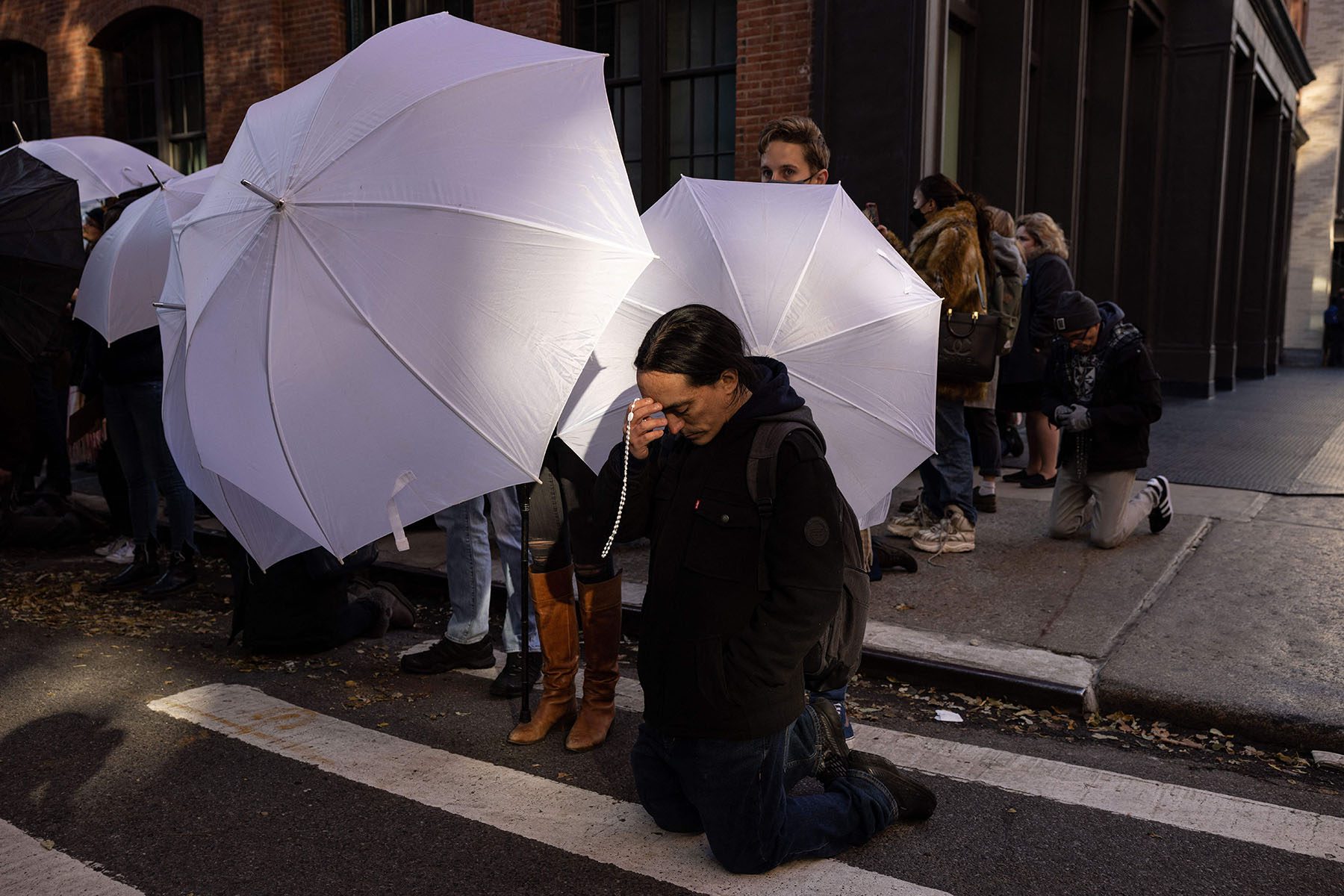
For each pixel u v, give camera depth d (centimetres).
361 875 279
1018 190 914
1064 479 582
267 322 278
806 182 404
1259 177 1966
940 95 801
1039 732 381
